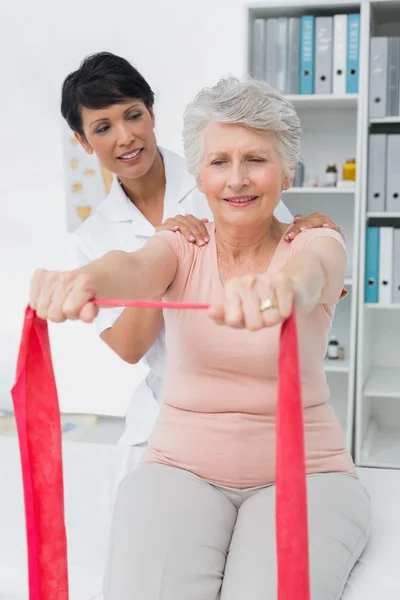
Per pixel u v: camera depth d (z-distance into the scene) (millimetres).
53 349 3900
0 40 3732
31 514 988
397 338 3434
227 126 1318
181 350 1403
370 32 3025
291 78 3055
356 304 3035
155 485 1324
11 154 3838
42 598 1004
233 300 859
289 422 900
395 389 3033
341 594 1207
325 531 1223
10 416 3807
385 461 3014
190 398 1403
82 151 3723
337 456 1416
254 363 1346
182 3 3529
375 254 3045
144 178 1990
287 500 903
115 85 1788
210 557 1217
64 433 3535
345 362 3154
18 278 3912
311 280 1022
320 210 3322
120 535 1211
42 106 3754
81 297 923
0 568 1380
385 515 1557
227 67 3547
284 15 3141
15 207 3869
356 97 2973
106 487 1730
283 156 1357
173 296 1440
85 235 2072
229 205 1359
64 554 1017
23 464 982
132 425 2314
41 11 3676
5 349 3941
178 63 3580
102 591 1320
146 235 2004
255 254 1442
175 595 1136
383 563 1347
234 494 1389
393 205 3025
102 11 3615
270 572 1122
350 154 3275
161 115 3637
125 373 3846
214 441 1386
